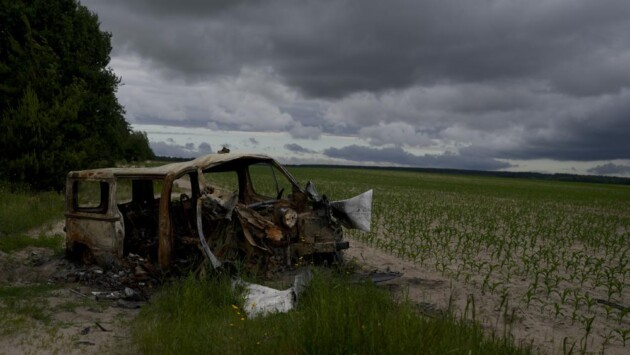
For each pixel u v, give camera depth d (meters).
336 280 7.05
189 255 8.11
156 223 8.91
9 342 5.45
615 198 45.41
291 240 8.45
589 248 13.77
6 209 13.65
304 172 88.38
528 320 6.73
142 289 7.66
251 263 7.91
